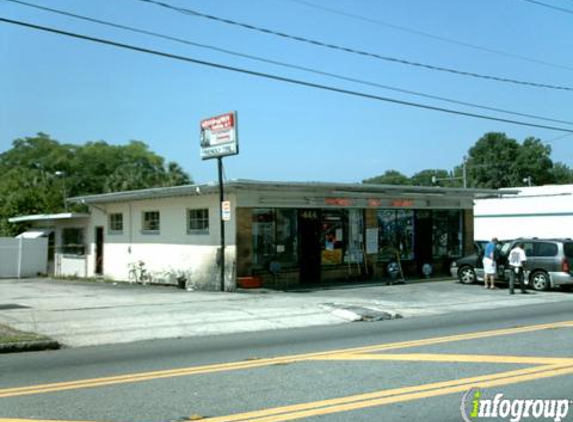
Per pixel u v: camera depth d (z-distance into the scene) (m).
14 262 31.78
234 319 14.88
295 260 23.33
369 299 19.11
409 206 26.70
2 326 13.26
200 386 7.90
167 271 25.17
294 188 22.05
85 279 29.77
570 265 21.59
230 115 20.36
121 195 25.64
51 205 43.81
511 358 9.41
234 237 21.69
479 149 91.69
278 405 6.94
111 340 12.39
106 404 7.07
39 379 8.52
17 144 89.00
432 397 7.21
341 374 8.48
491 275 22.58
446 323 14.13
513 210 36.00
